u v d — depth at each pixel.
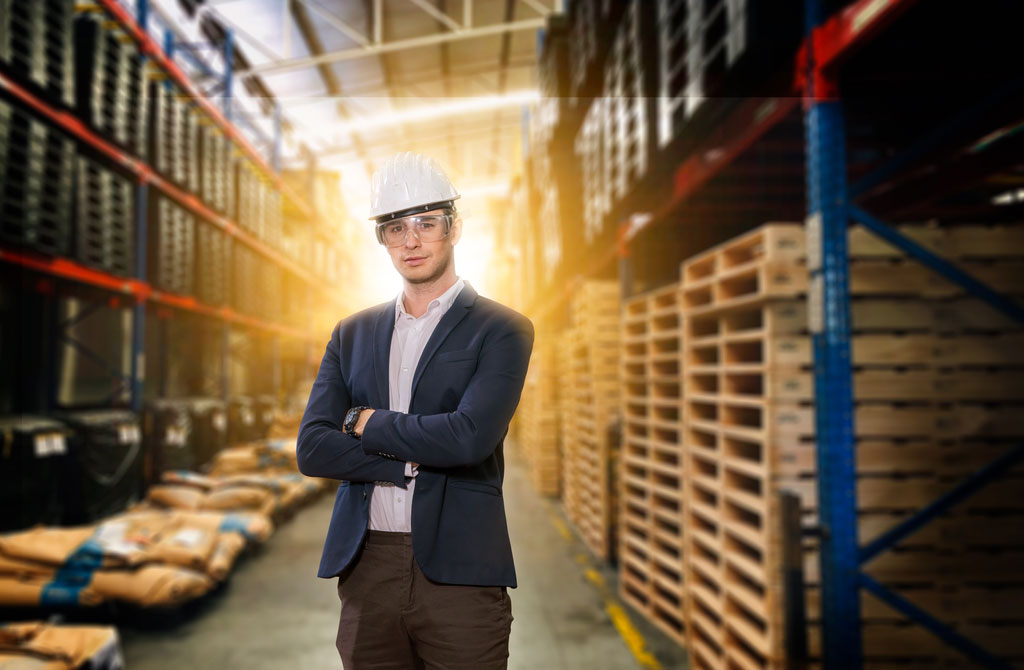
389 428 1.25
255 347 14.42
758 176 4.95
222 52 12.86
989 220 4.50
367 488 1.37
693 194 4.95
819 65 2.71
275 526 7.12
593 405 6.26
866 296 2.74
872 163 3.80
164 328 9.01
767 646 2.83
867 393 2.68
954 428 2.68
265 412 12.02
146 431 7.04
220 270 9.59
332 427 1.37
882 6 2.25
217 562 4.68
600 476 6.00
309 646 3.96
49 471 5.37
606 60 6.24
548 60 8.95
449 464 1.24
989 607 2.67
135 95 6.84
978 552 2.69
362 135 22.00
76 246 5.73
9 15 4.67
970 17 2.48
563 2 8.84
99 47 5.99
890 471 2.69
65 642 2.83
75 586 3.97
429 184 1.39
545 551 6.31
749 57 2.98
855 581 2.56
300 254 15.10
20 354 6.25
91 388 7.15
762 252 3.10
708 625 3.53
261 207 11.36
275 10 13.61
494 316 1.39
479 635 1.28
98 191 6.12
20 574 4.00
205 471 8.55
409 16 14.97
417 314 1.46
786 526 2.63
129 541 4.31
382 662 1.35
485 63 18.42
